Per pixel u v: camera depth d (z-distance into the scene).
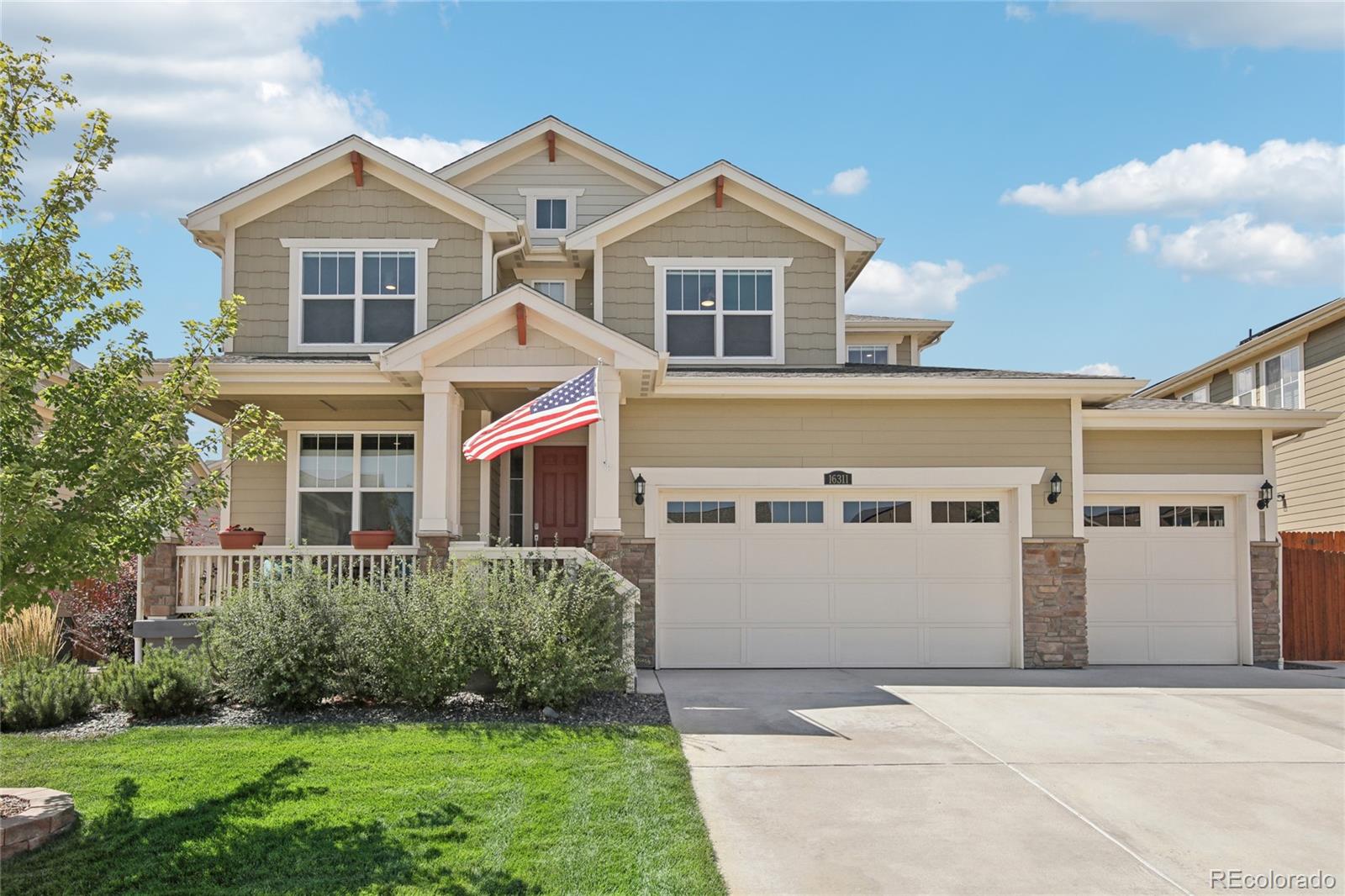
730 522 13.77
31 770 7.48
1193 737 9.12
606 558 12.41
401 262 15.19
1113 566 14.52
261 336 14.95
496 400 14.09
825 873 5.95
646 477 13.59
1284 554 15.73
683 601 13.64
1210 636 14.45
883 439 13.81
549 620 9.73
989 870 6.02
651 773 7.55
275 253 15.12
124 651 13.67
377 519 14.60
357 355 14.83
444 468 12.34
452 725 8.98
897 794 7.37
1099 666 14.08
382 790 7.09
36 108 6.47
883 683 12.05
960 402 13.88
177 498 7.02
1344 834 6.66
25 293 6.49
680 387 13.35
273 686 9.44
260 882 5.62
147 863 5.85
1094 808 7.12
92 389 6.76
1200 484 14.52
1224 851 6.35
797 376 13.60
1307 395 20.58
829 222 15.61
